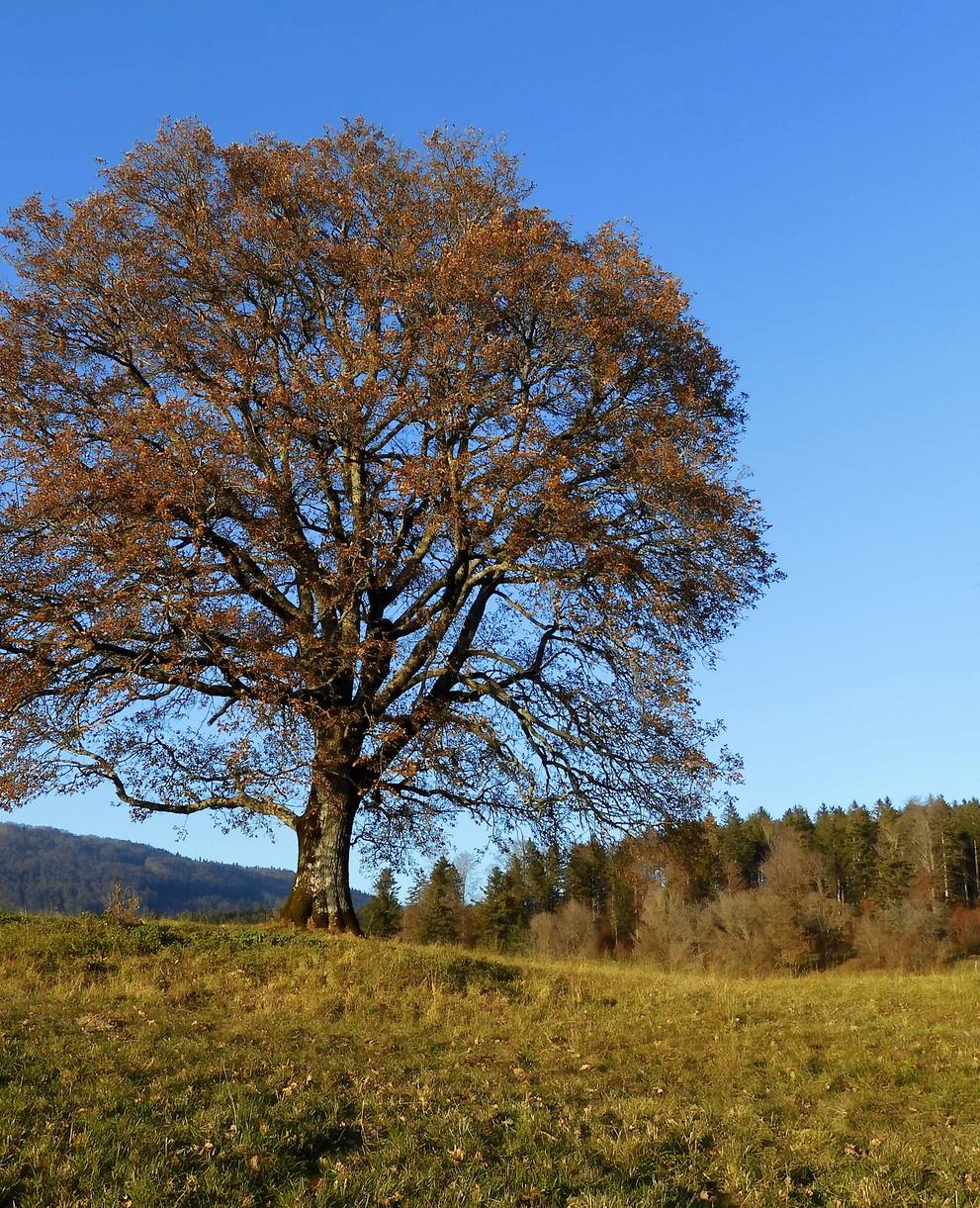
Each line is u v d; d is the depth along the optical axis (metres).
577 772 19.69
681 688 18.52
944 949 59.12
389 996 14.15
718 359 20.53
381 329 19.84
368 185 21.86
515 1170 7.64
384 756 18.27
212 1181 7.00
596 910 65.56
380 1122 8.47
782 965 55.97
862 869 78.44
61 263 20.12
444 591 20.48
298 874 19.58
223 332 19.95
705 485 17.84
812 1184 8.03
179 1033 11.26
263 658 16.17
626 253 19.45
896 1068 11.97
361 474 20.31
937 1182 8.26
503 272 18.38
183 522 17.19
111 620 16.14
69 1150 7.36
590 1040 12.76
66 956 15.16
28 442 18.22
